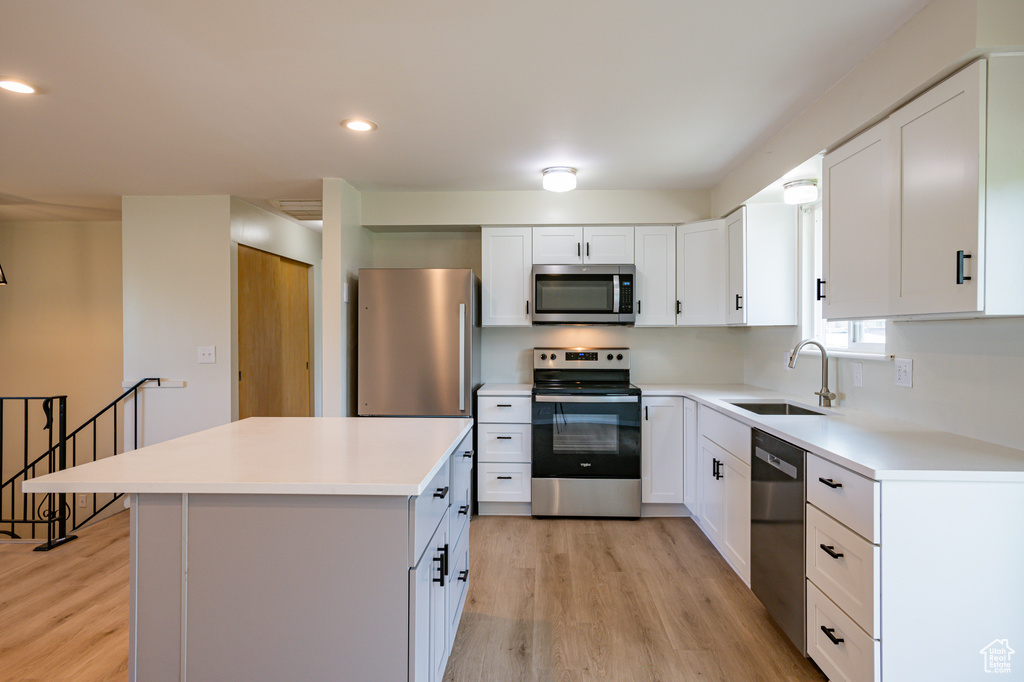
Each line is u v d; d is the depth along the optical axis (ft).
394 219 12.44
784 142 8.55
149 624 4.53
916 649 4.90
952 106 5.10
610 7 5.39
